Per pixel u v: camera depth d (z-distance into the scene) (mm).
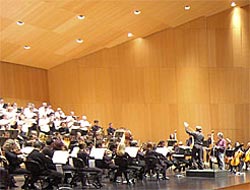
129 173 12102
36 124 13586
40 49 16984
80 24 15680
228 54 19797
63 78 19594
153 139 19500
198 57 19672
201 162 13602
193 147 13633
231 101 19672
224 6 19250
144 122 19562
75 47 18000
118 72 19672
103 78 19609
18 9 13125
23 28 14570
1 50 16047
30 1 12836
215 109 19641
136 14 16484
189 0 16906
